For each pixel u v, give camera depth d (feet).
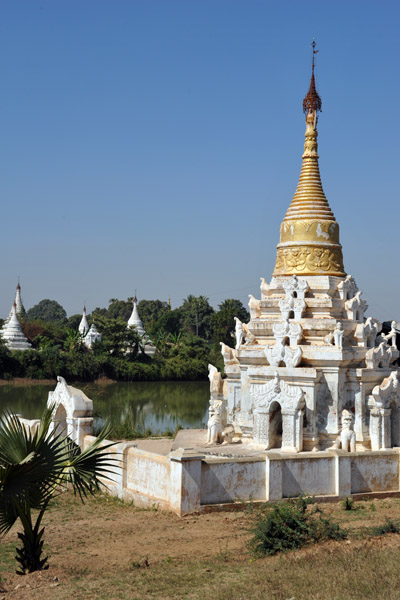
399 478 85.87
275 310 126.52
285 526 62.39
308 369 111.55
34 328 447.01
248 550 62.18
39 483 54.80
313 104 131.75
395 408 114.21
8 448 52.90
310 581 50.49
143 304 638.53
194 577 55.01
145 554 63.05
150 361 404.57
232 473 77.51
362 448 113.60
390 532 64.54
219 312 463.42
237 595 49.16
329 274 124.67
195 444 121.39
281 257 128.57
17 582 54.70
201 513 75.36
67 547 66.39
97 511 80.59
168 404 273.13
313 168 130.62
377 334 133.80
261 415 113.09
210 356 415.64
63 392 107.45
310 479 80.94
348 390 114.93
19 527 75.25
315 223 126.11
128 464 85.81
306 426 111.45
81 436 102.99
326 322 116.57
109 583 54.19
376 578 49.93
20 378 350.43
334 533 63.10
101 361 375.66
